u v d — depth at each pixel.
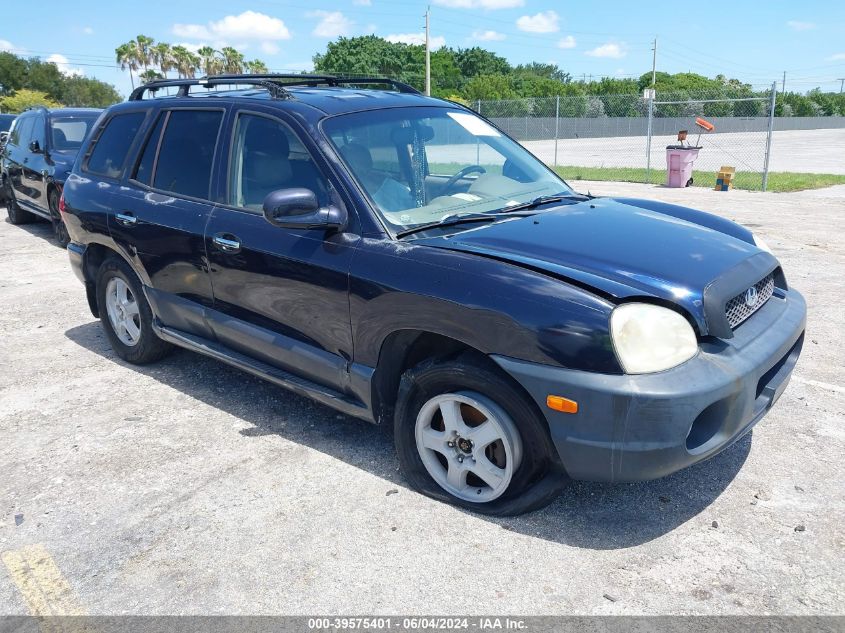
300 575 2.77
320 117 3.64
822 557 2.78
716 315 2.77
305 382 3.67
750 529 2.97
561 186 4.26
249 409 4.29
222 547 2.96
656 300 2.72
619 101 45.03
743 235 3.75
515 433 2.89
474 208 3.61
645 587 2.64
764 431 3.82
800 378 4.54
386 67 72.19
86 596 2.71
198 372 4.91
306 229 3.47
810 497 3.19
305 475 3.50
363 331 3.24
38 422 4.20
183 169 4.26
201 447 3.83
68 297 6.97
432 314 2.95
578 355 2.61
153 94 4.94
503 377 2.84
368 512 3.16
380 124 3.77
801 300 3.54
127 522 3.16
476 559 2.82
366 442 3.83
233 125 3.98
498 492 3.02
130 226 4.46
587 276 2.79
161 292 4.41
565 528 3.01
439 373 3.01
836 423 3.89
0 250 9.23
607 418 2.59
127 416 4.24
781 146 33.22
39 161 9.55
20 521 3.20
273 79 4.61
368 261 3.19
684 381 2.60
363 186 3.39
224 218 3.87
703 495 3.23
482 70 85.94
